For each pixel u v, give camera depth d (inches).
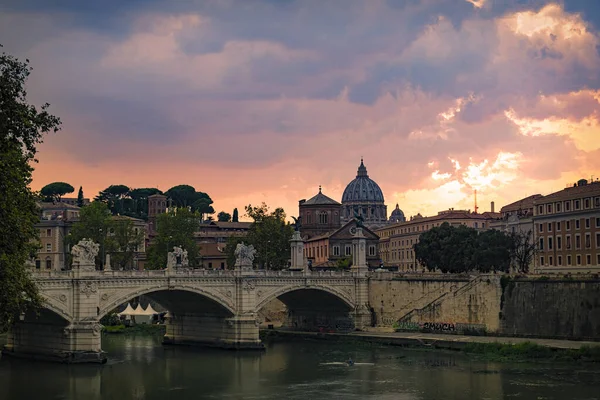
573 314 5728.3
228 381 4709.6
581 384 4384.8
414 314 6594.5
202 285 5836.6
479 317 6200.8
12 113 3225.9
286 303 7268.7
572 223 7672.2
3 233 3240.7
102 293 5285.4
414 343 6028.5
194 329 6314.0
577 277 5807.1
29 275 3996.1
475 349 5629.9
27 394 4318.4
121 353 5841.5
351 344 6314.0
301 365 5260.8
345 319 6973.4
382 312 6875.0
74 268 5177.2
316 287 6599.4
